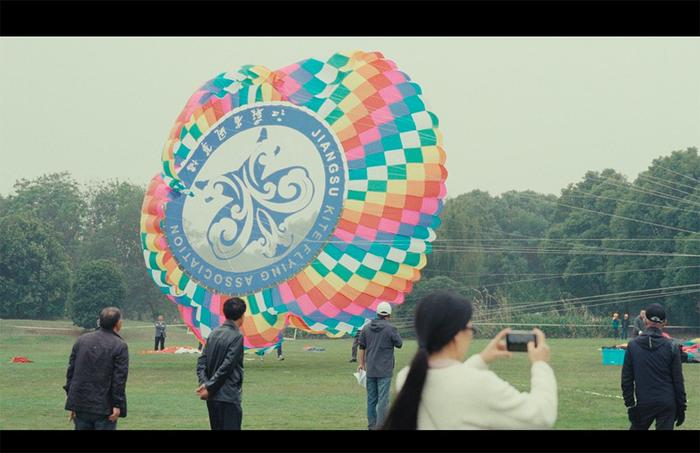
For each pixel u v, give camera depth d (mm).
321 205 29766
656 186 89812
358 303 29625
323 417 19438
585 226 95188
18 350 53031
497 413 5684
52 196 131375
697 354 35562
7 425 18359
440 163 29594
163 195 30109
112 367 12531
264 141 30031
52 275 97562
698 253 82500
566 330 73562
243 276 29703
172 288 29969
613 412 20219
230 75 30297
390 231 29500
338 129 29906
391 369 17078
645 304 87250
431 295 6016
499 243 106812
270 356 43969
